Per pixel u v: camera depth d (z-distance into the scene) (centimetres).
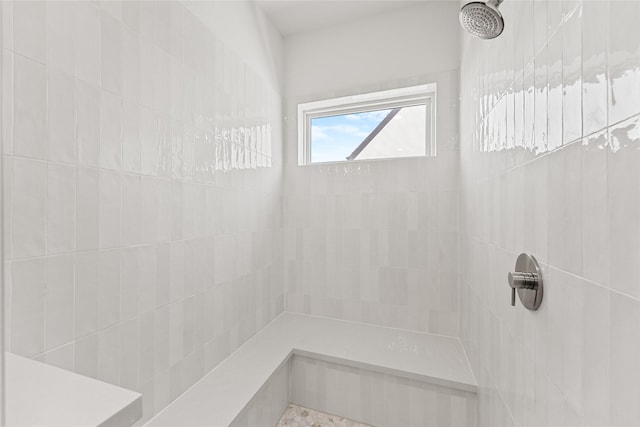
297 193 232
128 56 107
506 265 99
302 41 231
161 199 122
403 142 219
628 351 45
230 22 169
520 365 87
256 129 196
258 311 198
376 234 212
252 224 191
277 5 201
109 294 100
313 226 228
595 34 52
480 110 134
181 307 132
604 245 50
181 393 132
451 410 146
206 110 148
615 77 48
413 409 153
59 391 56
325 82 225
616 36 47
